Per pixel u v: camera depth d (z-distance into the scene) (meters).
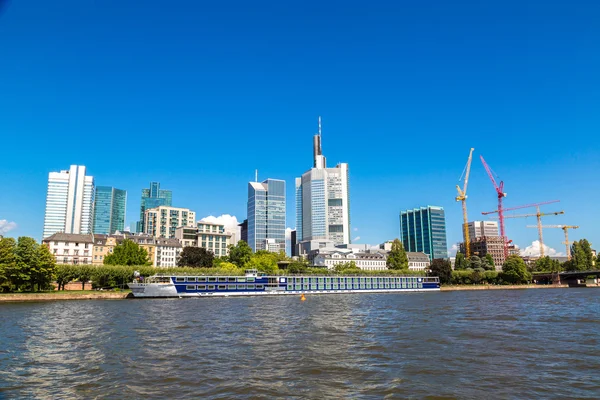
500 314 79.69
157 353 42.09
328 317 74.94
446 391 29.52
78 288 153.00
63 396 28.53
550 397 28.28
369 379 32.59
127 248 173.75
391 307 97.31
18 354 41.72
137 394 28.84
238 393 29.05
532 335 53.56
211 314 80.38
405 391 29.55
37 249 128.12
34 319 71.38
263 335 53.81
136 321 68.38
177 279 138.00
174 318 73.06
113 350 43.66
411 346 46.09
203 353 42.12
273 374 34.00
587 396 28.45
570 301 117.62
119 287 146.75
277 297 143.25
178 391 29.47
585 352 42.72
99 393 29.08
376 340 49.91
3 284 123.75
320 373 34.34
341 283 169.62
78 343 47.78
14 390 29.81
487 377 33.16
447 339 50.56
